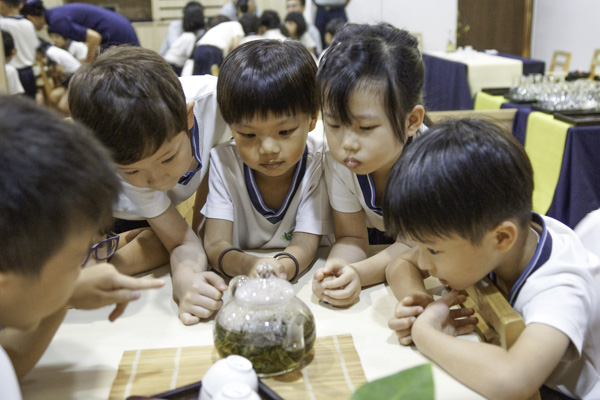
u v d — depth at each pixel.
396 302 1.00
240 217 1.25
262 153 1.05
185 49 4.09
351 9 6.31
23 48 3.49
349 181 1.14
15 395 0.58
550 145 2.65
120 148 0.91
